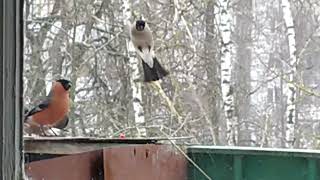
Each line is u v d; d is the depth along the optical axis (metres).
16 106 1.17
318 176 4.11
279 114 11.72
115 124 9.68
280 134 11.58
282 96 11.74
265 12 12.46
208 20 11.09
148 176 3.88
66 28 10.30
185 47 10.17
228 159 4.42
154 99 10.33
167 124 9.91
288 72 11.35
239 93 11.85
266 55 12.31
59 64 10.02
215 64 10.98
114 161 3.43
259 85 11.02
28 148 2.81
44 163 2.85
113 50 10.53
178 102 9.99
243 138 11.53
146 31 6.47
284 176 4.24
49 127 4.22
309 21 12.31
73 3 10.27
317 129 11.42
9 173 1.16
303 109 11.51
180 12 10.47
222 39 10.80
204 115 9.62
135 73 9.75
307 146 11.34
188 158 4.25
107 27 10.64
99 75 10.40
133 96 9.75
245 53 12.26
